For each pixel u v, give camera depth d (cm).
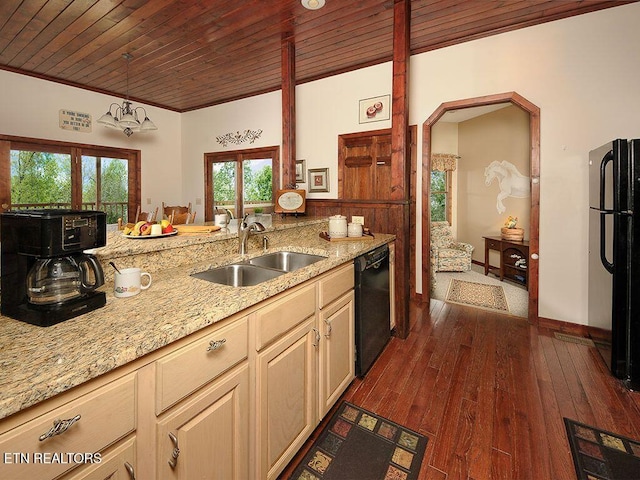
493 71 297
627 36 245
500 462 140
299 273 142
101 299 101
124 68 371
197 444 93
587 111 261
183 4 244
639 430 157
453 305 345
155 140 522
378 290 226
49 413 62
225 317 99
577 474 133
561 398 183
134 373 76
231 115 497
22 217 88
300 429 143
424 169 340
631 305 191
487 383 199
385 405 180
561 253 278
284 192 313
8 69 365
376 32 291
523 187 479
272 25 277
